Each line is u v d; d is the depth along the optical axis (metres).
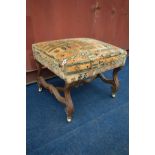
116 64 0.99
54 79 1.41
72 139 0.87
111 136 0.90
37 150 0.80
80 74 0.85
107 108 1.10
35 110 1.05
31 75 1.29
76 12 1.30
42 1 1.11
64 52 0.85
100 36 1.58
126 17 1.73
